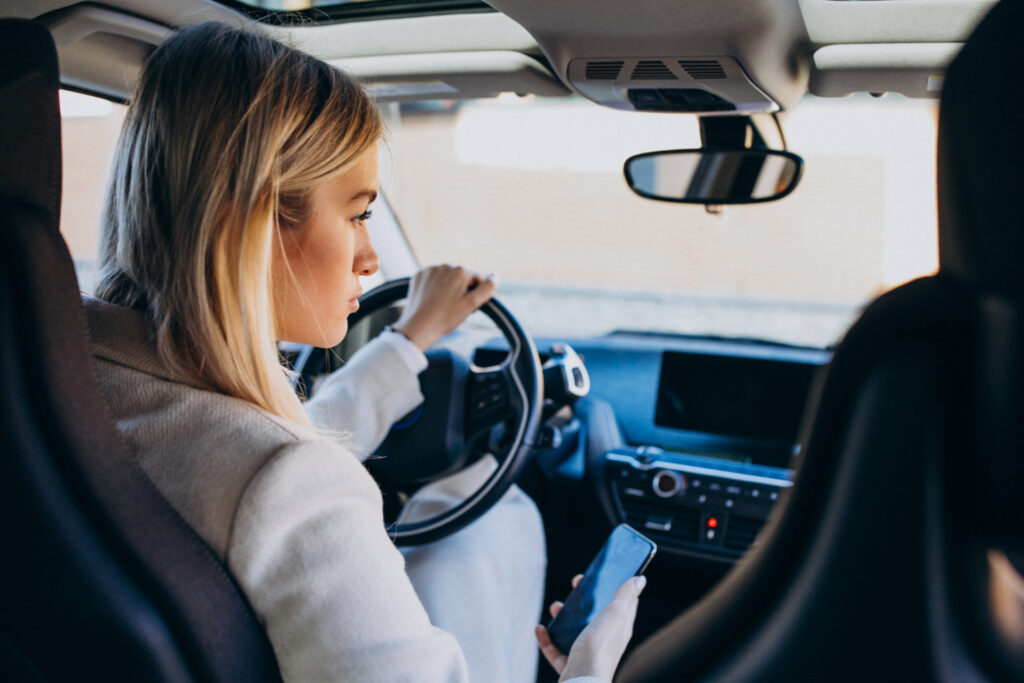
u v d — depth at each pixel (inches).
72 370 21.2
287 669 24.6
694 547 72.9
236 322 26.0
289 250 28.5
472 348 84.9
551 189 401.4
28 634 22.6
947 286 14.3
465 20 57.9
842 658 15.1
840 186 336.8
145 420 24.7
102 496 21.6
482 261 417.4
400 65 60.4
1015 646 13.8
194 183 25.5
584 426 78.8
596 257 391.9
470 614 60.2
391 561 26.5
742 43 43.9
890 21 47.9
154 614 21.7
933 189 14.6
